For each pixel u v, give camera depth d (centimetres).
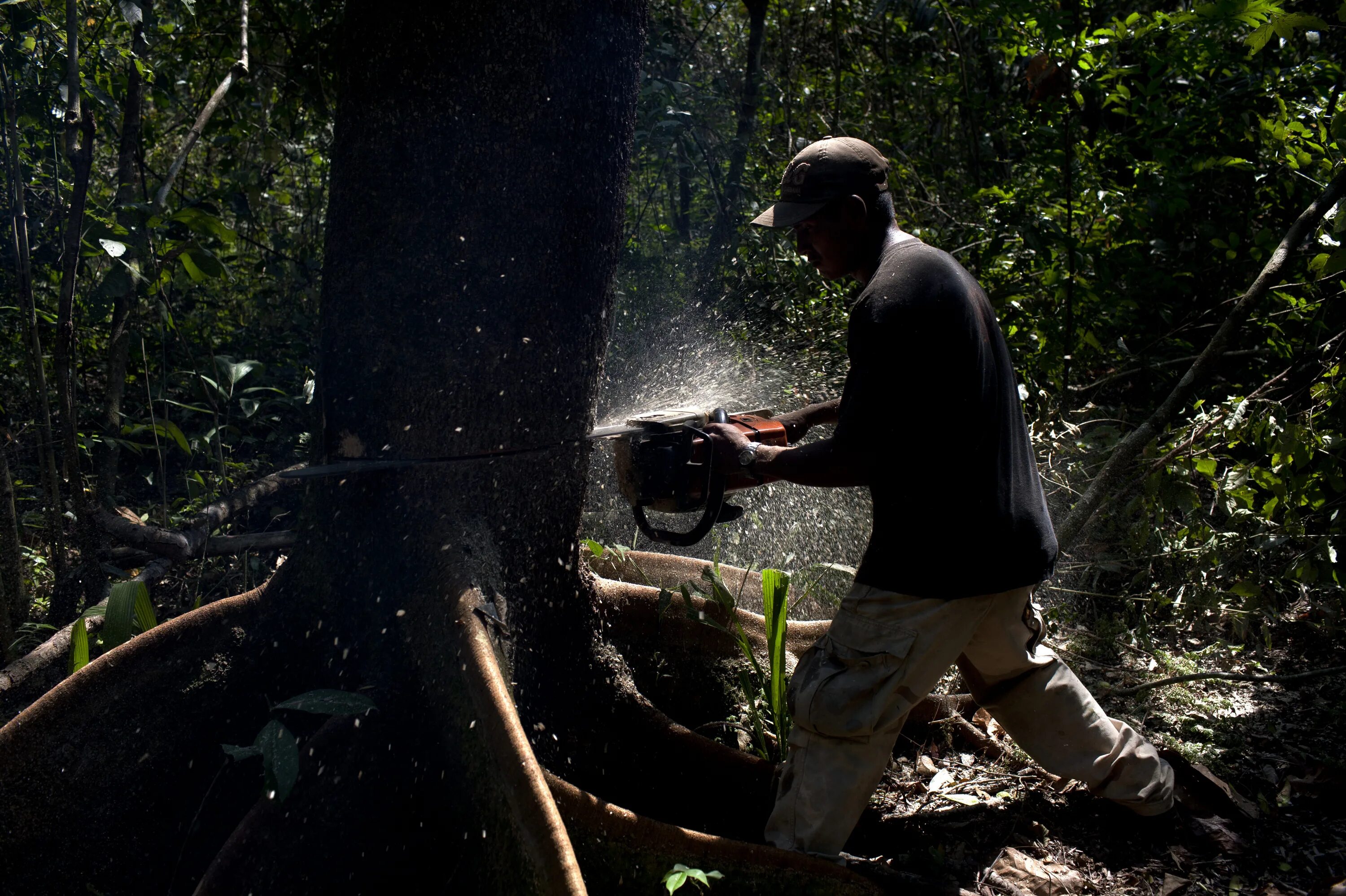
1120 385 487
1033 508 217
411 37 207
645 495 230
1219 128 432
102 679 217
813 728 217
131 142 354
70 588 305
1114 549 379
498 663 209
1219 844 238
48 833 209
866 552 219
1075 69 402
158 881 215
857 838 245
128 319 362
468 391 219
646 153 518
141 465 436
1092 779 235
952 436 204
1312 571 317
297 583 234
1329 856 233
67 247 280
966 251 457
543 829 180
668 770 252
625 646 280
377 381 220
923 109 737
